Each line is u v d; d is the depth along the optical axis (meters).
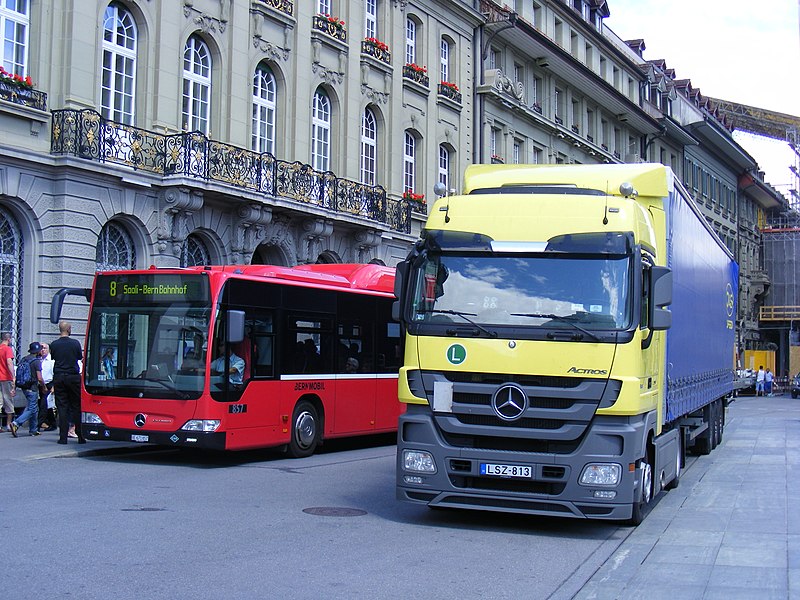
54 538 8.72
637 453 9.46
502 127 40.94
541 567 8.31
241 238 25.38
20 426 19.66
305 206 26.70
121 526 9.42
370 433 18.58
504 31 40.19
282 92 27.97
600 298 9.39
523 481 9.36
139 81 23.12
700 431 16.97
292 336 16.30
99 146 21.05
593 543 9.47
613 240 9.52
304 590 7.14
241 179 24.58
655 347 10.68
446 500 9.52
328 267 19.22
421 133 34.91
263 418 15.41
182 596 6.82
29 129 20.03
